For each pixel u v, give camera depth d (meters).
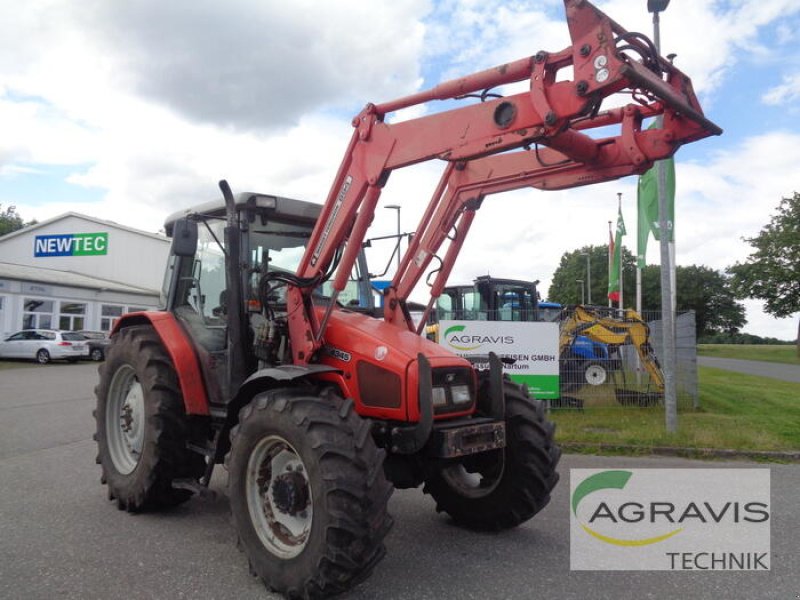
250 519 3.73
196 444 4.91
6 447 7.73
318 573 3.26
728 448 7.73
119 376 5.43
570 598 3.52
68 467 6.64
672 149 3.87
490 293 14.31
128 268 40.56
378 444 4.00
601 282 78.31
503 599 3.49
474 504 4.70
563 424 9.59
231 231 4.54
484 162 4.69
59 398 13.00
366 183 4.23
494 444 4.11
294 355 4.34
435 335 11.16
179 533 4.55
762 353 51.03
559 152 4.02
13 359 26.61
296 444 3.47
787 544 4.45
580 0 3.29
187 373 4.82
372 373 4.03
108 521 4.82
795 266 36.41
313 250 4.38
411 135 4.05
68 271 41.16
